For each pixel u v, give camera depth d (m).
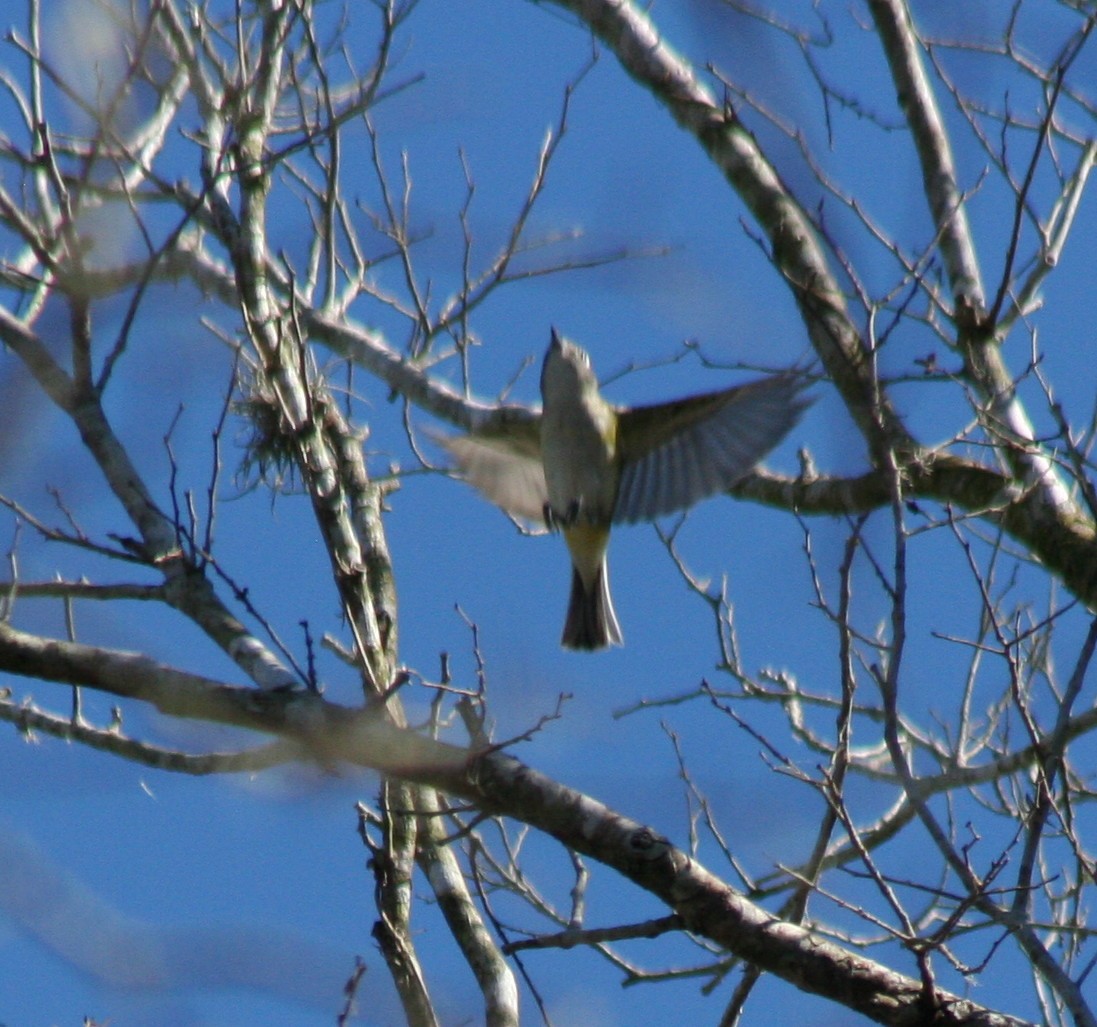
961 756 11.87
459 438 13.06
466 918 9.75
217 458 8.63
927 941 7.61
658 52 13.90
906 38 13.34
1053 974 7.45
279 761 7.87
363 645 8.59
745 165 12.98
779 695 12.47
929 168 13.09
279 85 12.16
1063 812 8.02
